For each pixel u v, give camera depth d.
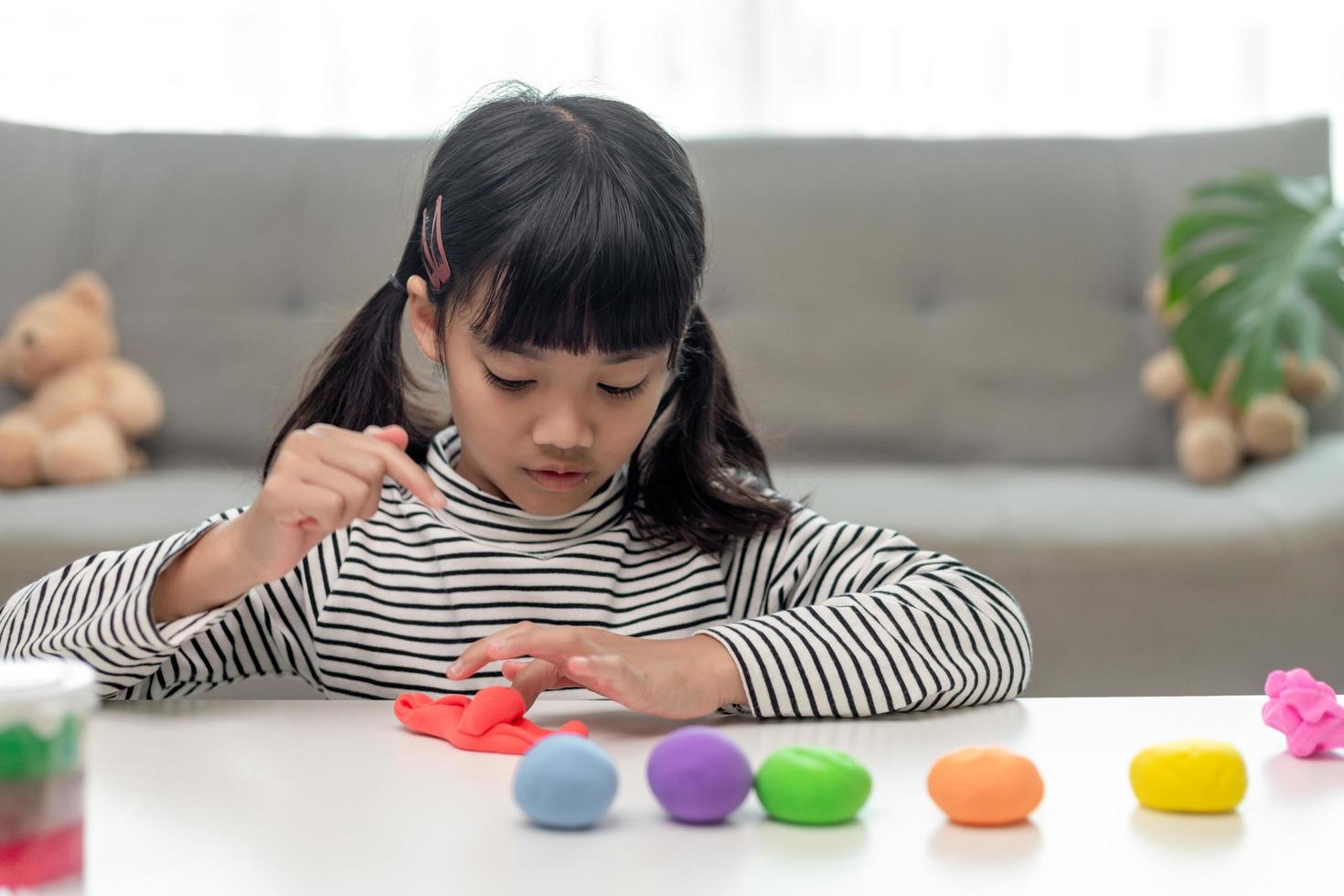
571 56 2.61
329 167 2.17
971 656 0.75
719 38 2.65
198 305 2.10
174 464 2.04
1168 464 2.11
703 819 0.50
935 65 2.66
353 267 2.12
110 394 1.95
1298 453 1.95
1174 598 1.67
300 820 0.50
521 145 0.83
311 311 2.11
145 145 2.17
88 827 0.49
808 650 0.71
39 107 2.55
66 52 2.55
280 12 2.57
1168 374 2.06
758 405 2.10
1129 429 2.13
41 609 0.79
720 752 0.50
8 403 1.97
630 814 0.52
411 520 0.96
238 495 1.76
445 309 0.85
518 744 0.60
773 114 2.66
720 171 2.20
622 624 0.95
